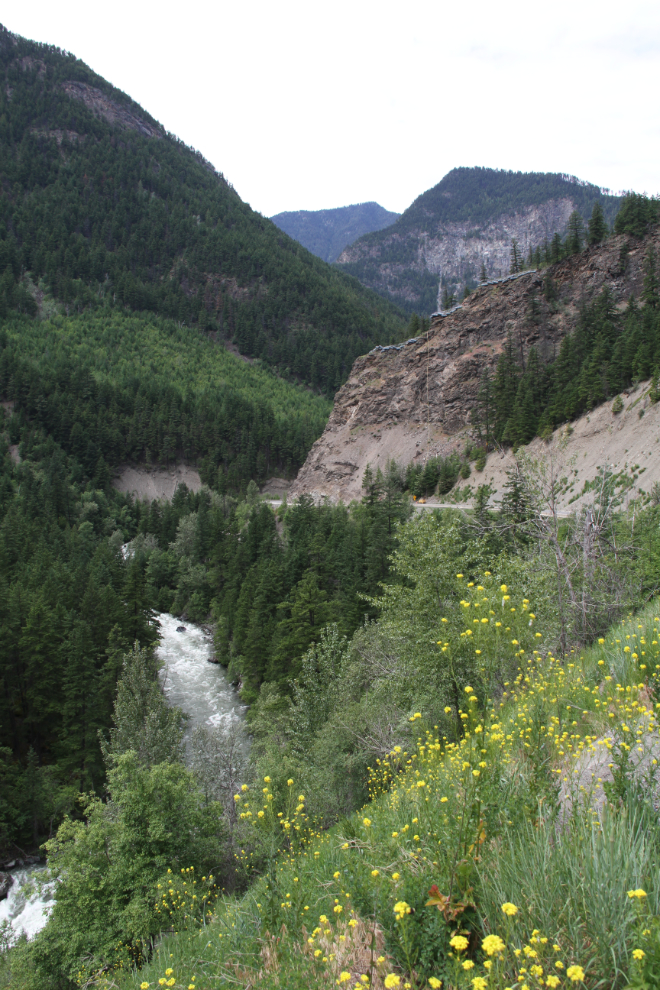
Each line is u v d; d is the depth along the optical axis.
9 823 27.55
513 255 108.50
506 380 84.00
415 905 3.06
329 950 3.30
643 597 13.66
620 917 2.46
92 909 13.80
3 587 41.94
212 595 64.56
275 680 36.09
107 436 130.50
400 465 93.00
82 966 12.58
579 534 13.46
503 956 2.32
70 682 34.53
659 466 47.22
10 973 13.91
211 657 50.56
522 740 4.72
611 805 3.33
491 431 83.94
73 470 112.69
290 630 38.78
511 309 95.00
